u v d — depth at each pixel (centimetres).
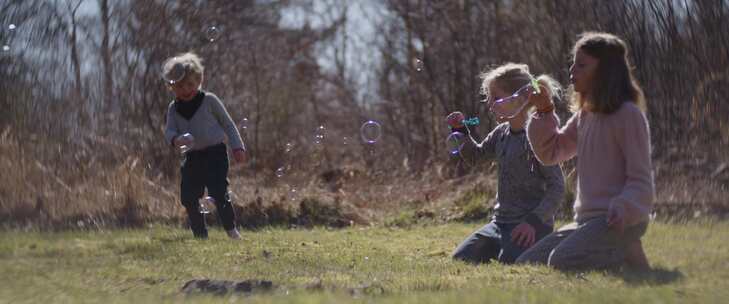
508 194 1647
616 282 1145
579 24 3173
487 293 1002
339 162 5159
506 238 1612
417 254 1767
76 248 1688
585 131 1396
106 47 2989
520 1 3634
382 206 3250
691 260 1380
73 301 1035
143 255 1582
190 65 1978
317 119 6212
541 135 1459
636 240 1342
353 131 5900
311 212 2788
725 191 2484
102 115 2867
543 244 1445
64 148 2617
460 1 4344
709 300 980
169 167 3134
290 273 1331
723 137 2695
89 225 2200
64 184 2444
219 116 2034
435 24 4666
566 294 1007
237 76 4784
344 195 3244
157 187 2708
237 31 4803
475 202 2934
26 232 1972
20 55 2634
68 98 2714
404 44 5341
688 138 2770
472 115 4116
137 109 3131
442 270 1385
